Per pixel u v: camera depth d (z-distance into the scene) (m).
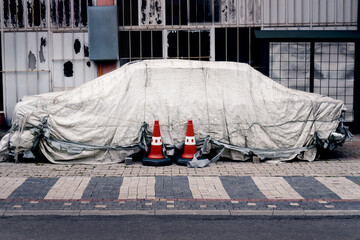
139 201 6.95
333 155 10.23
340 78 12.67
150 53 12.84
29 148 9.16
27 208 6.59
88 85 9.56
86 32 12.77
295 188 7.66
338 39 12.51
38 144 9.24
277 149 9.50
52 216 6.34
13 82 12.92
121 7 12.79
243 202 6.94
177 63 9.62
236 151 9.48
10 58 12.85
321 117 9.57
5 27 12.81
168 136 9.34
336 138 9.41
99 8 12.58
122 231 5.74
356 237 5.57
